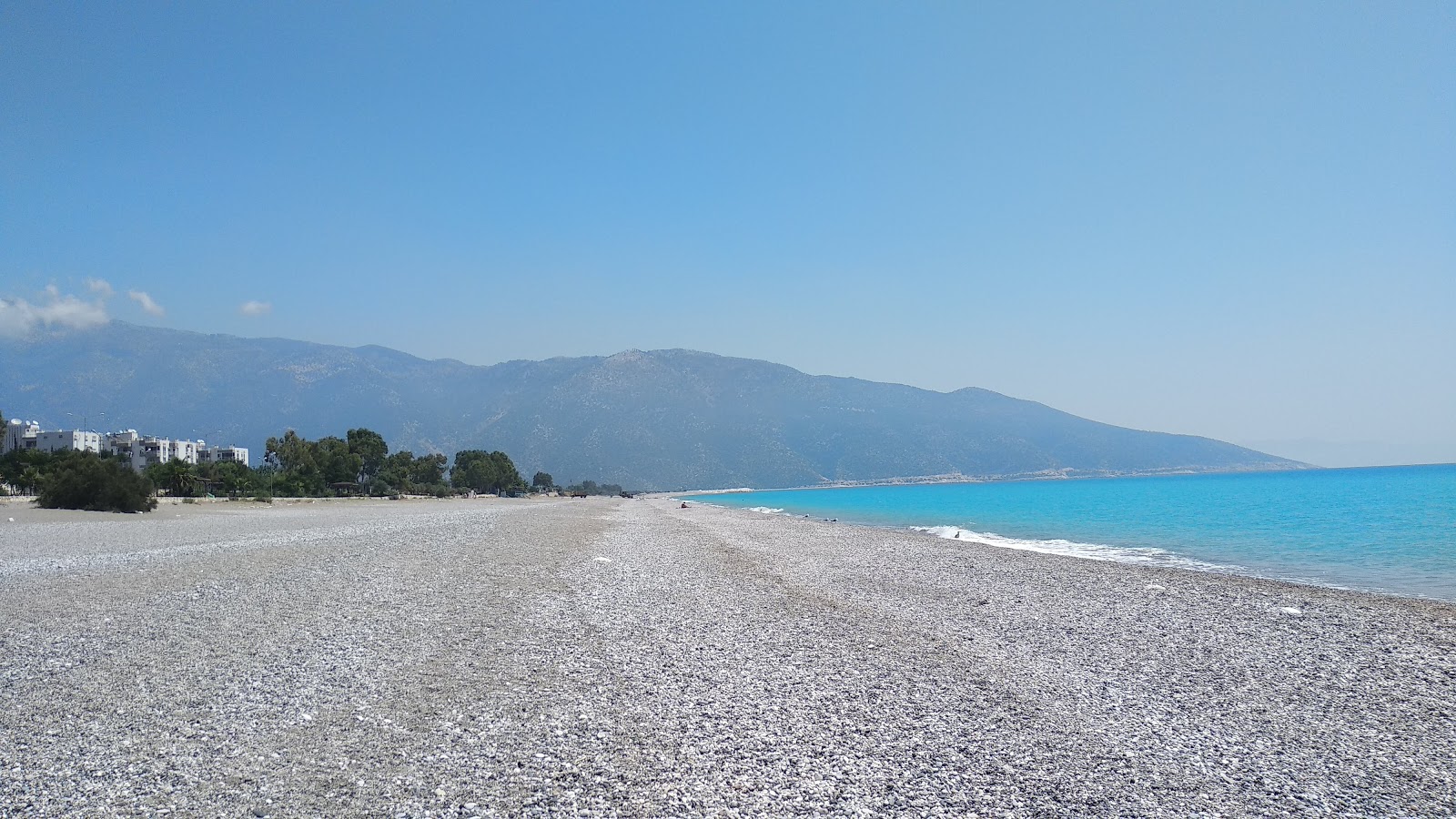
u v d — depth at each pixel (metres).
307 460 135.12
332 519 56.06
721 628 14.64
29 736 8.36
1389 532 40.94
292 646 12.52
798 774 7.71
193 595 17.41
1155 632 14.66
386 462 166.38
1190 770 7.97
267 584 19.17
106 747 8.04
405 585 19.33
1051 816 6.88
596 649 12.72
